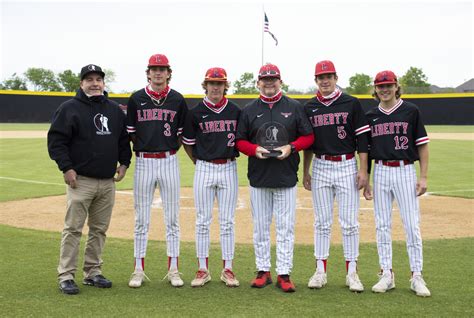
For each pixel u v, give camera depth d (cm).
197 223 473
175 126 473
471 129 3145
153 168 465
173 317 378
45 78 5969
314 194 467
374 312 390
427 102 3506
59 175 1275
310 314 385
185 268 532
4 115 3462
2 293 433
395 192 452
